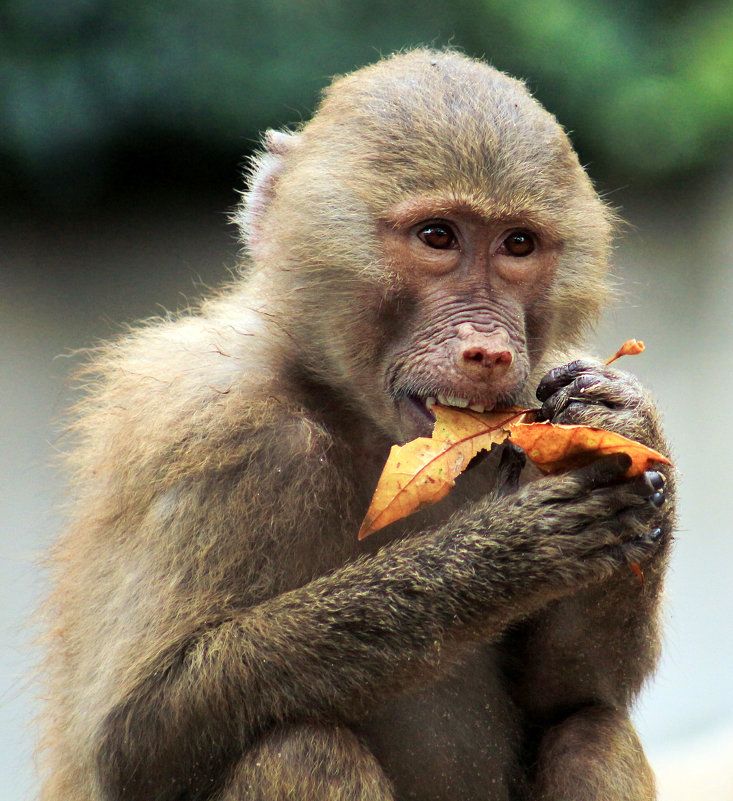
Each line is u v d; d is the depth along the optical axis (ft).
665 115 103.65
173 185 104.99
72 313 96.63
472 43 98.89
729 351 95.55
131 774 30.14
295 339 33.24
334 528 31.86
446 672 29.76
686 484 83.61
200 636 29.91
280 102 96.63
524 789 34.06
